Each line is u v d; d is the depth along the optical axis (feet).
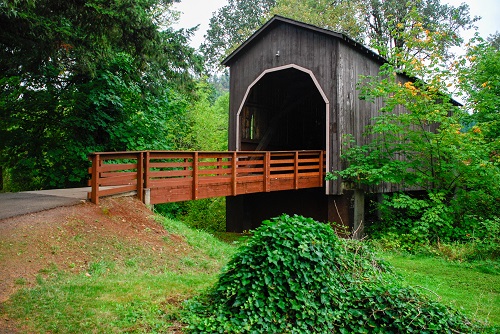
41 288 13.78
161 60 30.14
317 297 13.51
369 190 44.45
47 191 29.96
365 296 14.11
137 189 26.11
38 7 24.47
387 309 13.61
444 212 36.47
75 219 20.70
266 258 13.06
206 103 70.13
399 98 37.78
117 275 16.70
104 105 35.45
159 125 43.24
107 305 12.75
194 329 11.75
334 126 40.09
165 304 13.30
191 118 65.98
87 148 36.52
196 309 13.00
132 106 40.11
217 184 31.65
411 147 39.68
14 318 11.50
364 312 13.75
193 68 33.24
